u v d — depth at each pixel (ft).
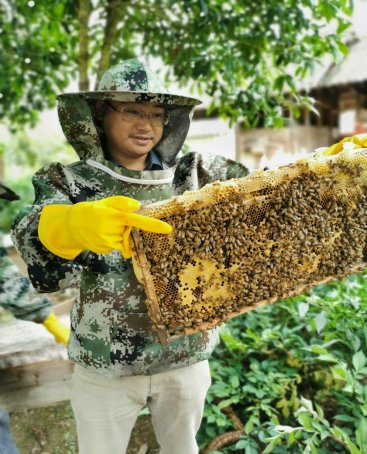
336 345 10.48
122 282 5.98
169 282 5.54
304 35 12.27
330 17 10.49
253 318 11.76
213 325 5.75
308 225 6.13
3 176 55.83
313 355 10.34
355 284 11.60
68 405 11.16
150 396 6.68
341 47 11.82
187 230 5.36
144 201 6.19
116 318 5.99
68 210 5.02
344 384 9.62
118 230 4.87
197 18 12.42
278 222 5.89
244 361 11.19
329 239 6.42
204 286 5.70
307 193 5.99
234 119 14.20
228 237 5.64
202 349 6.50
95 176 6.11
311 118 39.40
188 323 5.57
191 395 6.73
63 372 11.23
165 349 6.18
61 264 5.49
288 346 10.68
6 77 15.92
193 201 5.24
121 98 5.78
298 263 6.28
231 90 13.05
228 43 12.89
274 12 11.83
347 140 7.13
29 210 5.62
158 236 5.31
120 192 6.10
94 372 6.29
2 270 7.85
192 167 6.74
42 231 5.16
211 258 5.60
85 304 6.12
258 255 5.94
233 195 5.51
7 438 6.29
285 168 5.83
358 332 10.03
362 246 6.74
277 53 12.58
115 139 6.24
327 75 34.17
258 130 40.24
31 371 10.98
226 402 9.36
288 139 39.50
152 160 6.66
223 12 12.60
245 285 5.88
